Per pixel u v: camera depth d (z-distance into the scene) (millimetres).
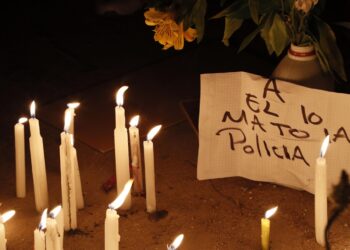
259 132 1188
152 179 1165
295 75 1205
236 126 1198
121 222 1178
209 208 1205
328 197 1180
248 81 1163
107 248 1006
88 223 1183
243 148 1213
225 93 1179
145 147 1142
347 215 1164
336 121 1124
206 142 1210
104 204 1226
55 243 975
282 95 1147
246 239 1135
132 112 1475
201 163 1223
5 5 1918
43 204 1208
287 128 1165
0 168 1338
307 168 1178
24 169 1233
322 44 1195
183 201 1225
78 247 1131
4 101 1540
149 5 1157
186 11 1144
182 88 1548
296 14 1180
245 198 1222
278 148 1187
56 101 1527
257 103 1169
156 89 1550
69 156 1104
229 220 1175
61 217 995
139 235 1152
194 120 1354
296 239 1128
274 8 1198
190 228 1162
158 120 1448
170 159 1336
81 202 1208
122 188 1188
